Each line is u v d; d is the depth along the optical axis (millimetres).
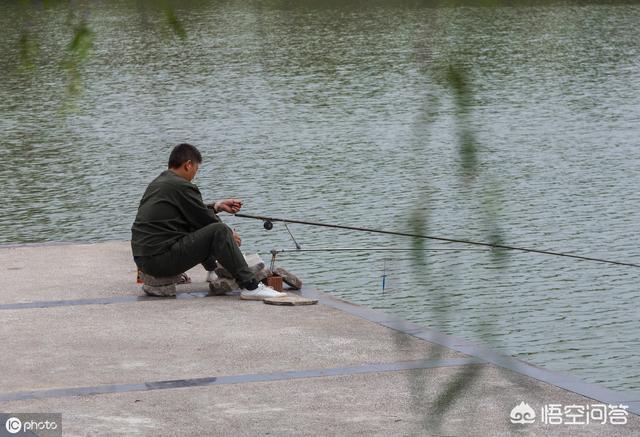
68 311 17406
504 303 27562
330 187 45406
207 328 16328
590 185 45000
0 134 61344
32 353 14914
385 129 60344
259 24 126875
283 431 11664
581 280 30062
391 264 28391
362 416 12148
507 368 13938
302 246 34844
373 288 29312
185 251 18219
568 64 91438
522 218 38812
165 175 18781
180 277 19703
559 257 32812
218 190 45688
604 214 39531
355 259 32719
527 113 66000
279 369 14094
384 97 73562
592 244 35031
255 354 14836
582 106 68750
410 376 13125
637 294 28734
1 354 14867
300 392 13094
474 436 11320
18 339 15664
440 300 6703
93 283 19547
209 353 14906
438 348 7500
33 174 49781
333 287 29812
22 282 19641
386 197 42875
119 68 92438
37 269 20828
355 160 51312
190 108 70938
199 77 86562
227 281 18609
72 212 41875
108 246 23266
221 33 118438
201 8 139500
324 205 42000
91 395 12992
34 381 13586
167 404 12648
